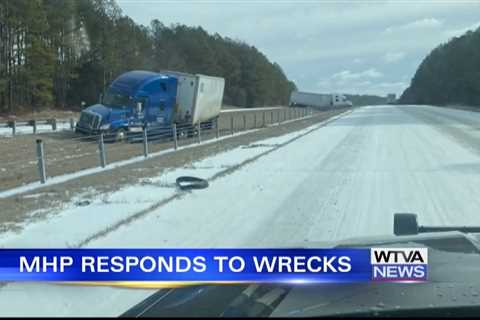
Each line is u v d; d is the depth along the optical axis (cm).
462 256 475
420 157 2661
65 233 1185
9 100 10188
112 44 11906
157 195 1680
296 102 15675
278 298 430
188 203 1541
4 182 2106
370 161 2534
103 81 11775
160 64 14338
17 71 10206
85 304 762
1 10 9938
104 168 2486
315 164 2439
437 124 5962
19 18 10038
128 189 1823
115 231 1197
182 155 3019
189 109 4638
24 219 1356
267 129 5600
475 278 415
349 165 2391
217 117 5206
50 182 2056
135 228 1229
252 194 1677
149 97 4412
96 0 11938
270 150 3158
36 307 753
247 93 19862
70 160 2883
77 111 11269
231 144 3753
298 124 6638
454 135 4169
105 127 4222
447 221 1267
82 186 1923
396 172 2139
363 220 1286
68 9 11206
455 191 1677
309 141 3850
